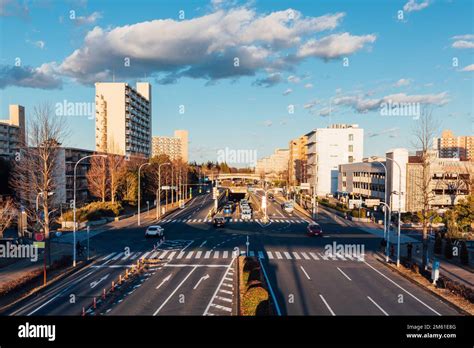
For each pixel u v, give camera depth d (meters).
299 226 54.69
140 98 116.69
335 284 24.67
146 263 30.17
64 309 19.48
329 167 101.38
